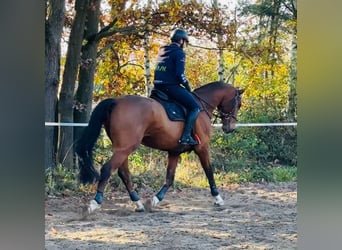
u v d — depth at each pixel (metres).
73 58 8.73
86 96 9.16
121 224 5.90
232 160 9.83
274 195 8.03
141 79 10.66
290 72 11.47
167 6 10.23
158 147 6.66
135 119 6.25
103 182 6.18
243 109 11.16
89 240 5.13
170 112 6.50
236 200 7.63
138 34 10.40
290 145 10.34
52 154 8.38
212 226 5.82
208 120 7.01
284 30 11.59
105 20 10.31
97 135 6.25
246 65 11.55
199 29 10.78
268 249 4.81
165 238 5.23
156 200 6.76
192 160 9.09
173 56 6.56
